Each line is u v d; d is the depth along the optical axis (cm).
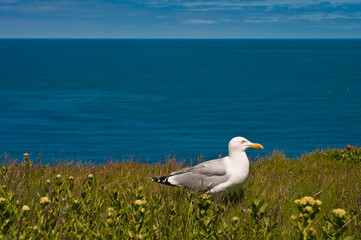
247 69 17925
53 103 8069
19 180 746
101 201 619
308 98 9075
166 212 552
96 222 523
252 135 5209
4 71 15688
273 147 4362
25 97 8812
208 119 6575
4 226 455
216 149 4325
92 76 14138
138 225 475
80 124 6034
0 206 486
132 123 6178
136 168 1091
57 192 584
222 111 7406
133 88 10944
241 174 774
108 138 5050
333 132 5419
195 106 8006
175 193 766
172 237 499
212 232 488
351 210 620
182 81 12794
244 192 811
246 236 509
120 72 16038
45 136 5134
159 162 1165
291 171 1098
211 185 774
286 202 746
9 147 4434
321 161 1262
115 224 500
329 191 819
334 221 480
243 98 9138
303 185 903
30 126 5778
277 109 7600
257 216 529
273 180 929
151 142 4803
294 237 515
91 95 9438
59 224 488
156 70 17325
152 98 9100
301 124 6053
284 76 14338
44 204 489
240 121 6384
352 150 1310
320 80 12850
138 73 15638
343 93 9888
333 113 7056
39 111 7088
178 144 4666
